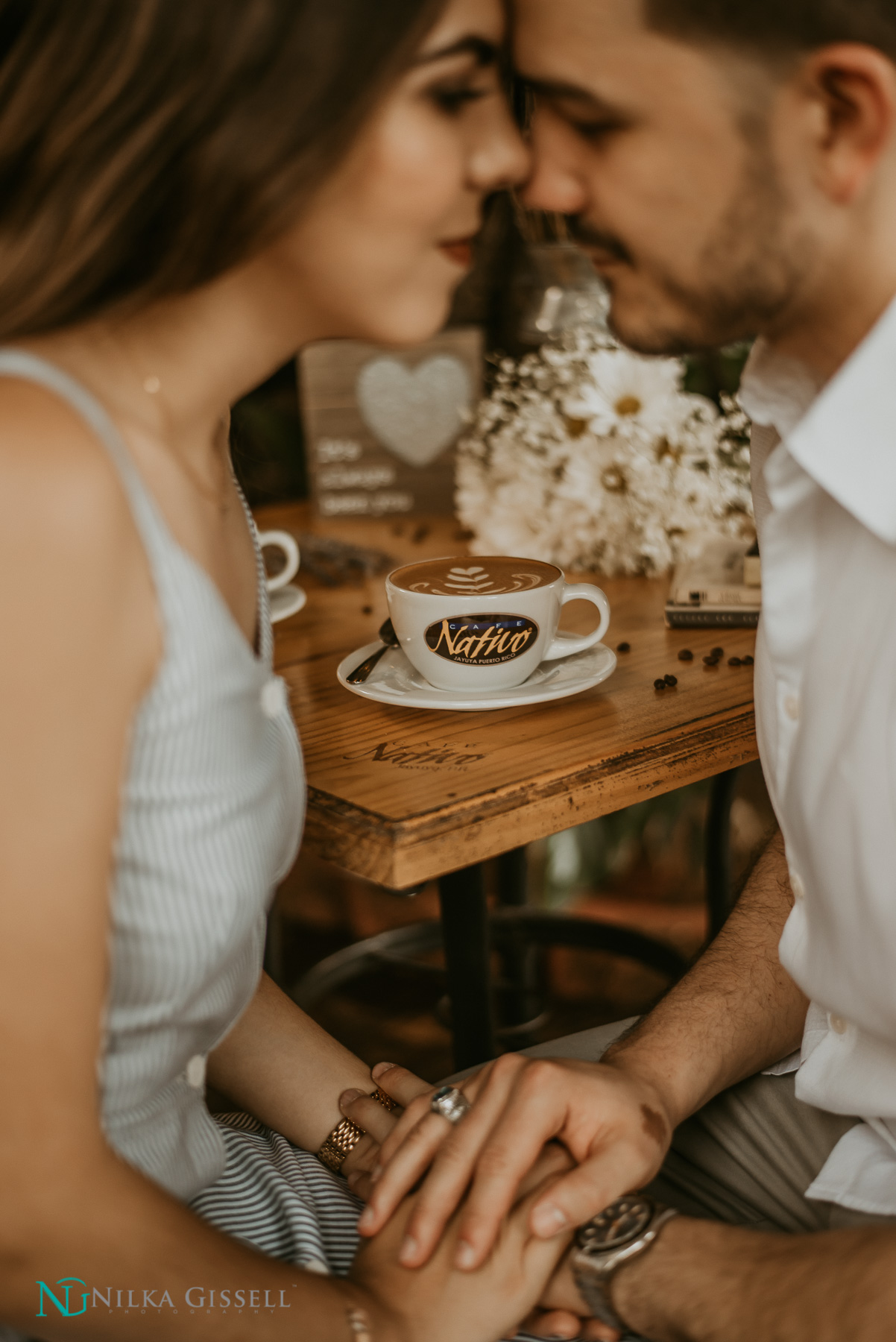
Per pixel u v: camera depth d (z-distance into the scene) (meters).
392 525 1.77
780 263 0.65
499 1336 0.67
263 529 1.76
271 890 0.74
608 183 0.66
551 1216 0.67
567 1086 0.73
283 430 2.75
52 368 0.54
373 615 1.30
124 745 0.54
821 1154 0.81
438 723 0.95
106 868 0.53
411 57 0.55
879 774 0.69
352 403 1.77
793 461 0.73
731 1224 0.75
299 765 0.74
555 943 1.77
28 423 0.51
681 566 1.34
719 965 0.88
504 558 1.03
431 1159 0.73
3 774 0.49
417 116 0.57
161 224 0.56
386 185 0.58
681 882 2.46
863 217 0.63
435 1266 0.67
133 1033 0.62
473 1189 0.68
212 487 0.67
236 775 0.62
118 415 0.58
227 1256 0.59
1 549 0.49
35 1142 0.53
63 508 0.50
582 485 1.42
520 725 0.94
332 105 0.54
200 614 0.57
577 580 1.45
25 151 0.55
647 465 1.40
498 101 0.62
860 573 0.71
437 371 1.73
